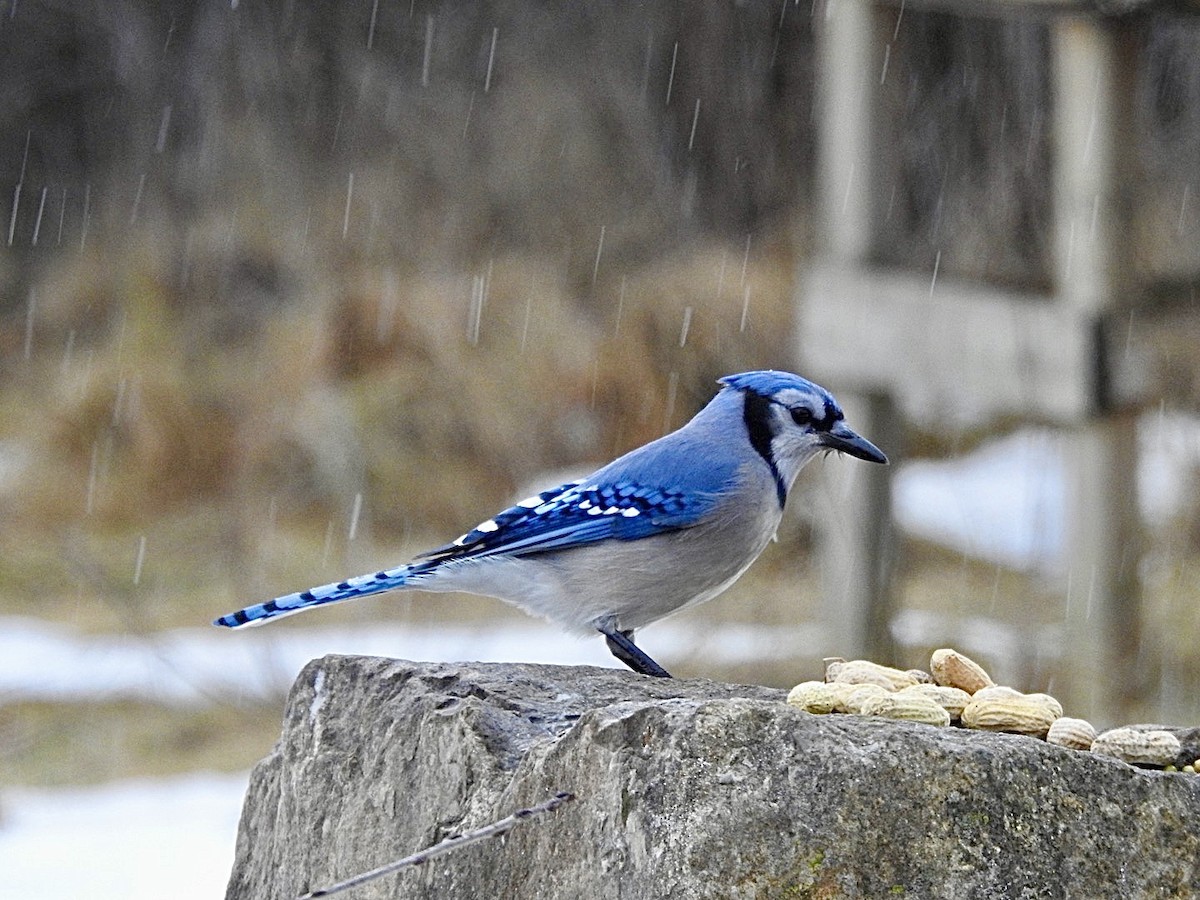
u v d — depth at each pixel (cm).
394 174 2359
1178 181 1575
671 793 403
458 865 468
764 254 2108
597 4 2395
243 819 577
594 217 2238
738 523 651
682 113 2311
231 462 1895
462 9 2480
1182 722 1027
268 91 2491
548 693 518
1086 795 411
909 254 1644
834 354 1188
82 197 2659
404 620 1495
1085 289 1012
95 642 1484
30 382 2291
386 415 1894
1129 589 1048
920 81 1802
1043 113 1712
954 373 1093
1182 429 1231
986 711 493
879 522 1173
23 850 998
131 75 2583
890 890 398
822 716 411
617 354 1881
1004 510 1595
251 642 1423
